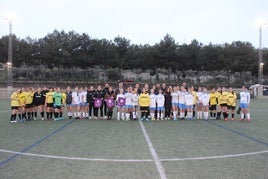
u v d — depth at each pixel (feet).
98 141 43.47
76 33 234.17
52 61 225.35
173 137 47.29
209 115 79.66
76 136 47.67
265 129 57.16
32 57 232.73
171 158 33.42
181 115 74.90
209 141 44.09
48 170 28.50
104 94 73.82
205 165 30.55
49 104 71.15
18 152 36.09
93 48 230.68
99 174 27.32
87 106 75.41
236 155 35.17
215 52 236.22
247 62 237.25
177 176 26.73
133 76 227.20
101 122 67.21
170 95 74.18
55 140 44.11
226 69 237.25
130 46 245.24
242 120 72.64
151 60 228.63
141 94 72.38
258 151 37.42
